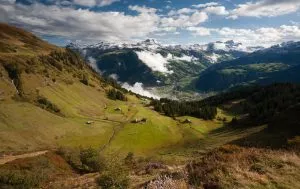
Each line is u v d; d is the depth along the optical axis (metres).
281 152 23.03
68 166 49.03
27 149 108.62
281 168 19.66
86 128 166.75
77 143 141.25
